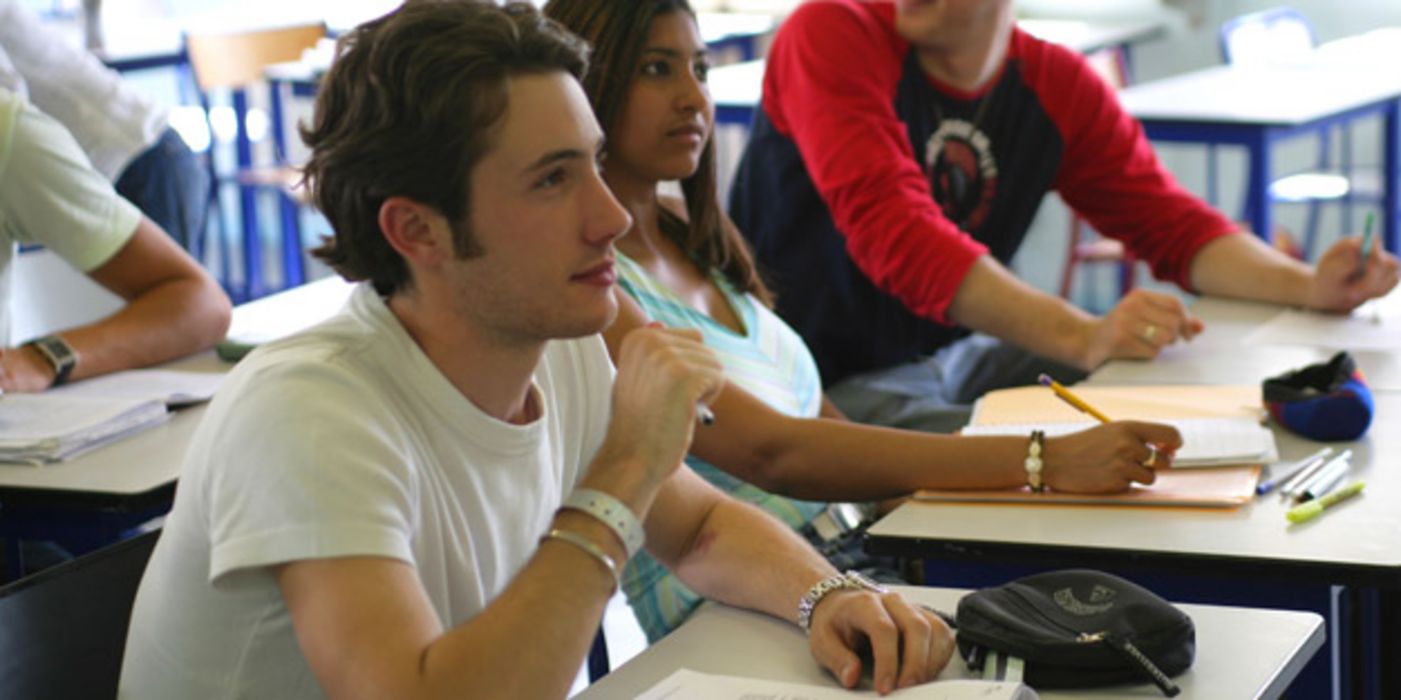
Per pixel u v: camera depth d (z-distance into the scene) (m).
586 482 2.01
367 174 1.97
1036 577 2.30
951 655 2.24
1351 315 4.28
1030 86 4.79
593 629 1.94
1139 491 2.92
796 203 4.82
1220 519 2.79
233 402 1.97
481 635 1.86
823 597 2.30
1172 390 3.56
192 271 4.12
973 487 3.01
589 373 2.42
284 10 11.23
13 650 2.07
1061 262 9.55
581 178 1.99
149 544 2.30
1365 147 9.09
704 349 2.09
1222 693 2.08
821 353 4.87
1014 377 4.77
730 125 7.51
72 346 3.83
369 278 2.07
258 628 1.98
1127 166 4.82
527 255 1.98
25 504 3.15
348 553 1.87
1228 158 9.43
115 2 11.18
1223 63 9.38
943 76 4.70
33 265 4.68
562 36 2.00
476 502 2.12
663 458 2.03
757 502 3.36
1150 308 3.93
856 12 4.64
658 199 3.66
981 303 4.25
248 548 1.89
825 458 3.11
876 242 4.42
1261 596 2.71
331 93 2.02
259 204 10.68
